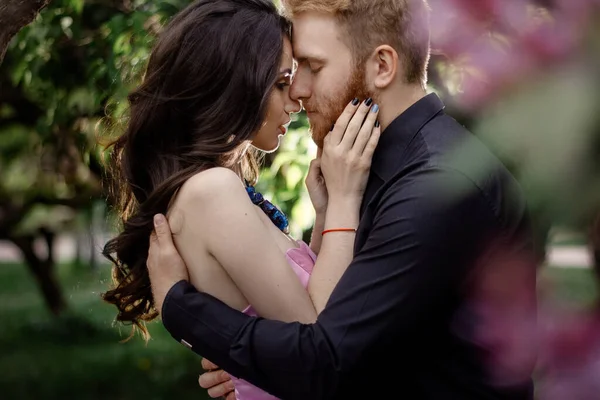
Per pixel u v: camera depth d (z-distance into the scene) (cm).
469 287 145
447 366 150
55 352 1217
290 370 148
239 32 180
